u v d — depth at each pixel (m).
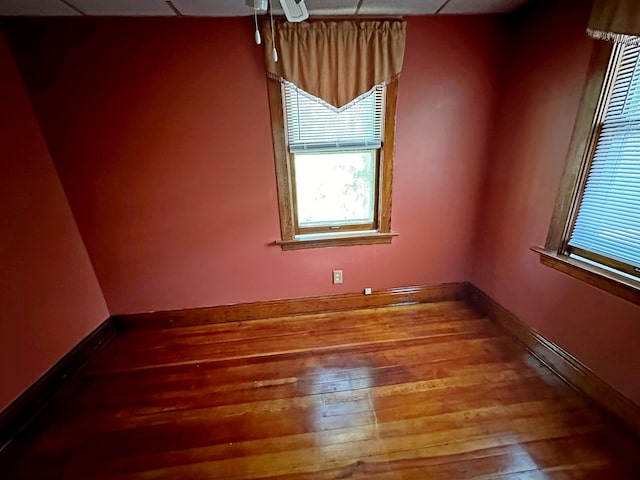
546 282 2.07
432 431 1.66
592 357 1.79
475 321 2.62
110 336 2.55
